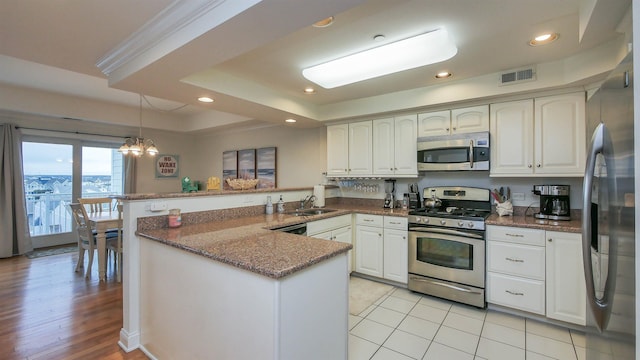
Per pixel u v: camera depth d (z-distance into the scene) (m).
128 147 4.34
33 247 4.91
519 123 2.77
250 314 1.40
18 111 4.31
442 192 3.44
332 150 4.04
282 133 5.03
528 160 2.73
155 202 2.28
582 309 2.31
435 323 2.52
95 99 4.73
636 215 0.87
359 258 3.56
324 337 1.56
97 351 2.12
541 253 2.47
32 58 2.26
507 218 2.84
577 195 2.78
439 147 3.15
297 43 2.15
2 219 4.46
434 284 2.99
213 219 2.67
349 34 2.02
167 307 1.91
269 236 1.99
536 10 1.73
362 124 3.77
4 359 2.03
